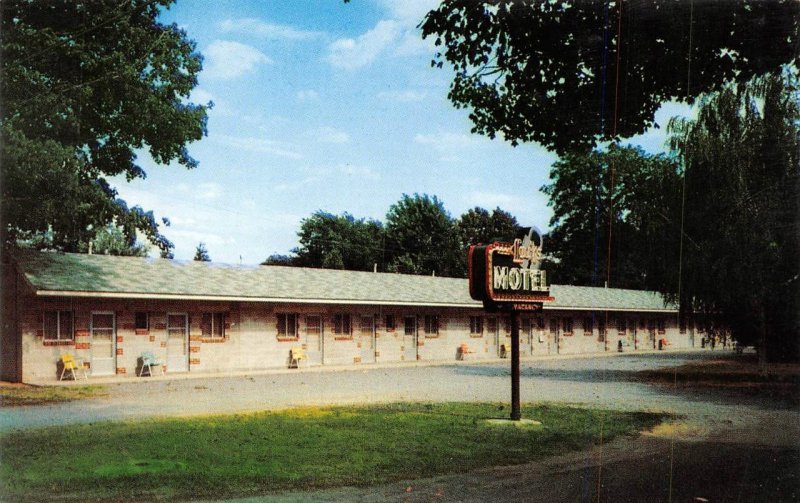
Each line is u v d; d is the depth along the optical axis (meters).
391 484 9.25
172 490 8.72
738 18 11.77
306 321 31.95
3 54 22.70
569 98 13.81
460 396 20.31
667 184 27.28
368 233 67.94
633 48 12.74
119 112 26.92
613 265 65.25
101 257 28.41
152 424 14.07
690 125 26.30
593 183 61.31
